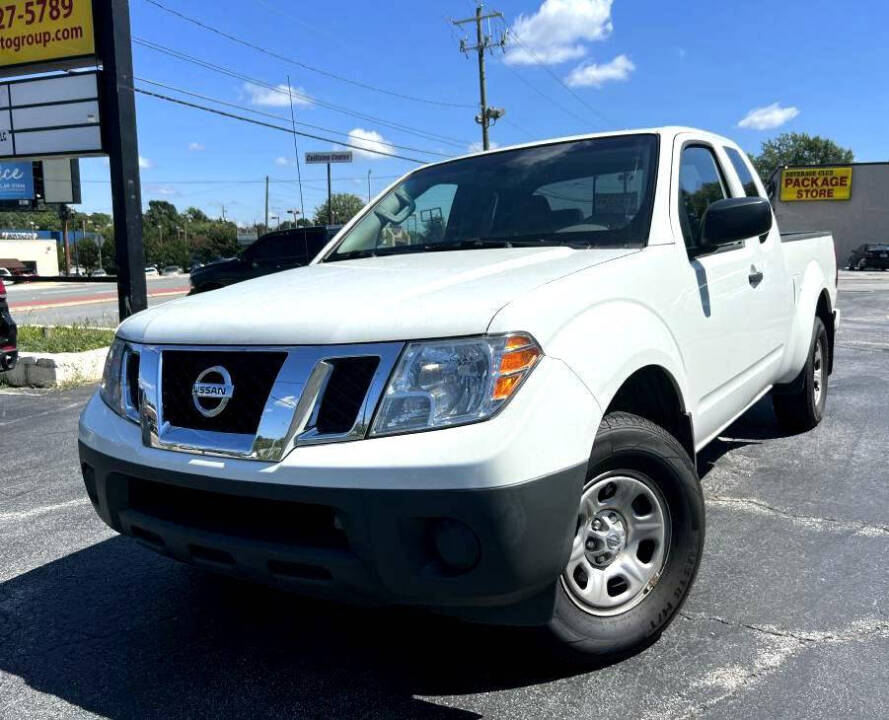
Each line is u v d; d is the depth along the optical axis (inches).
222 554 94.8
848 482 177.8
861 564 133.8
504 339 86.3
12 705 102.0
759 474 184.7
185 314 105.3
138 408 103.7
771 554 138.7
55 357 335.3
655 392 118.3
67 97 409.4
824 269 216.8
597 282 103.0
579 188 138.3
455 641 114.0
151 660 112.5
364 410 85.5
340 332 88.9
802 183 1956.2
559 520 87.0
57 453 228.1
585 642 100.7
